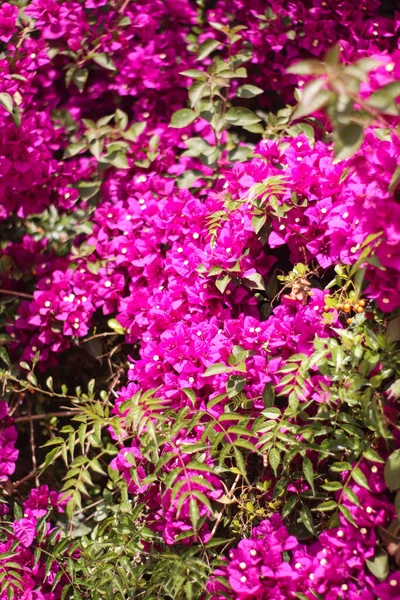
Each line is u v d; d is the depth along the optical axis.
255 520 1.37
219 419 1.29
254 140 1.73
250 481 1.41
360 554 1.27
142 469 1.41
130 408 1.32
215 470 1.31
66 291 1.60
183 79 1.74
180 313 1.47
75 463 1.38
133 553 1.36
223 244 1.43
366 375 1.27
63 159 1.73
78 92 1.75
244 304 1.46
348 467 1.25
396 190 1.22
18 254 1.67
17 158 1.61
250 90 1.62
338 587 1.27
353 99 1.12
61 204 1.67
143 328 1.53
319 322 1.35
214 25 1.64
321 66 1.13
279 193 1.40
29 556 1.44
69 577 1.43
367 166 1.24
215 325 1.42
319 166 1.44
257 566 1.29
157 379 1.44
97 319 1.63
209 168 1.66
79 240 1.68
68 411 1.65
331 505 1.25
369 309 1.34
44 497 1.53
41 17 1.69
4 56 1.69
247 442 1.27
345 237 1.34
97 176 1.69
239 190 1.51
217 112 1.67
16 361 1.62
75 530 1.57
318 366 1.28
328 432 1.29
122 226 1.58
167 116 1.74
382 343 1.26
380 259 1.19
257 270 1.45
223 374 1.38
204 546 1.31
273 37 1.71
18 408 1.64
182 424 1.29
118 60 1.74
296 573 1.27
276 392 1.37
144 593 1.35
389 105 1.12
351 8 1.73
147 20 1.73
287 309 1.40
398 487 1.22
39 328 1.61
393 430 1.28
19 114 1.54
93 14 1.74
